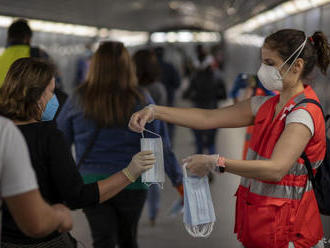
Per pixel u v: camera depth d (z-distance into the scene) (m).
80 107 3.30
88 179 3.36
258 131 2.47
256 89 5.04
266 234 2.31
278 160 2.15
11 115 2.20
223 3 29.41
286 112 2.30
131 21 35.31
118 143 3.30
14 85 2.21
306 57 2.31
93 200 2.32
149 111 2.61
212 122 2.64
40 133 2.18
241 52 24.92
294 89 2.36
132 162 2.38
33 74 2.23
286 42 2.29
